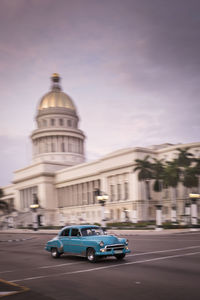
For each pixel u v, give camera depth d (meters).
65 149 116.44
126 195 77.44
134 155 74.81
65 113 119.38
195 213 44.06
